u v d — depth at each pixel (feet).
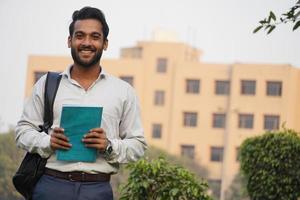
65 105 14.79
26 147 15.06
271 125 192.34
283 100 191.11
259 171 29.27
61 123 14.78
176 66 200.54
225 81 196.13
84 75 15.30
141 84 201.57
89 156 14.73
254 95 192.85
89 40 15.12
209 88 197.06
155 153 163.84
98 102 15.14
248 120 192.85
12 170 75.41
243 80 193.88
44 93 15.28
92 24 15.16
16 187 15.37
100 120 14.78
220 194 185.98
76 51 15.16
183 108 198.80
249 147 29.78
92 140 14.64
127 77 202.39
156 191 22.59
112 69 203.10
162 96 201.16
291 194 28.86
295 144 28.86
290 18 18.74
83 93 15.17
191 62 199.31
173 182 22.49
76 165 14.83
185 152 197.57
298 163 28.86
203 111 196.85
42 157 14.98
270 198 29.07
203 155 195.52
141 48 209.56
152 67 202.69
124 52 213.46
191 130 197.47
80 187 14.88
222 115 195.52
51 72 15.53
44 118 15.26
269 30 18.92
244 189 30.60
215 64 197.36
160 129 200.95
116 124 15.28
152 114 201.36
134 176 22.66
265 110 192.13
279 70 192.13
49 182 14.98
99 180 14.99
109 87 15.31
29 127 15.29
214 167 193.06
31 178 15.14
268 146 29.17
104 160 14.98
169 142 198.80
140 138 15.42
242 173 30.22
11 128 110.01
